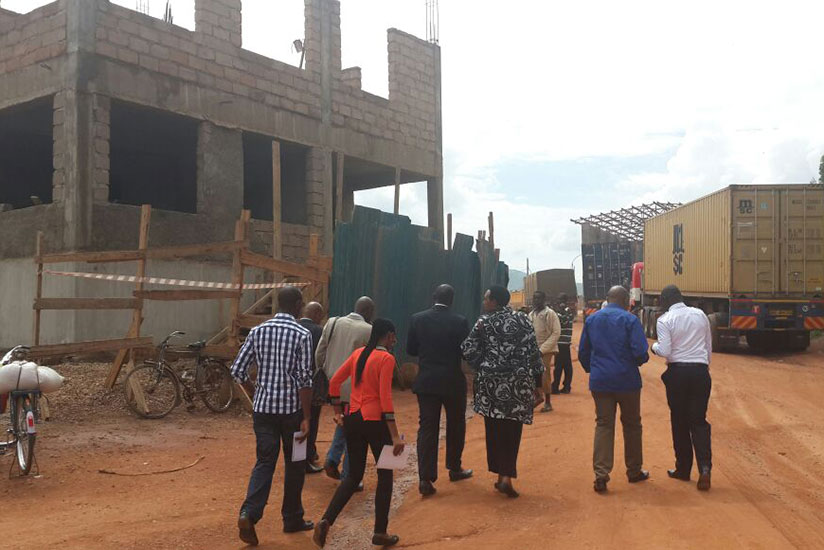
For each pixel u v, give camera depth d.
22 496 6.21
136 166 23.78
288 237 18.80
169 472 7.20
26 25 15.27
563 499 6.25
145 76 15.62
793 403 11.75
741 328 19.59
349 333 6.88
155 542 5.18
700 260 22.33
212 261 16.56
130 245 15.00
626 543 5.02
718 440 8.80
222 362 10.75
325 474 7.48
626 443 6.77
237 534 5.45
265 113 18.38
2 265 15.54
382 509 5.24
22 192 22.98
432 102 23.97
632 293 32.38
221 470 7.36
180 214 16.08
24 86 15.26
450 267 16.05
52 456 7.54
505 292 6.62
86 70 14.52
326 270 11.73
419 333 6.82
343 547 5.28
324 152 20.02
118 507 6.00
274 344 5.36
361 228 12.62
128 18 15.36
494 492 6.54
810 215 19.58
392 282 13.64
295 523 5.55
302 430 5.42
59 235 14.41
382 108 22.02
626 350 6.60
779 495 6.30
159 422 9.50
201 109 16.80
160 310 15.34
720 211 20.56
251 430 9.44
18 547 4.97
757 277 19.59
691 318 6.72
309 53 19.75
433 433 6.63
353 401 5.36
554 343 10.97
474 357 6.40
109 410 9.87
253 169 24.19
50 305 11.11
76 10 14.46
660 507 5.90
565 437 9.06
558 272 37.06
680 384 6.66
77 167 14.26
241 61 17.81
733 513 5.70
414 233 14.52
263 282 17.44
